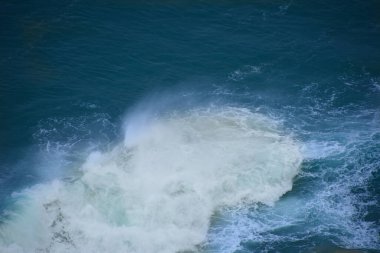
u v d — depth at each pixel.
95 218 40.47
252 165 44.88
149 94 52.38
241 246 39.41
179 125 49.09
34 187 43.06
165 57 56.34
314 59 57.06
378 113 51.09
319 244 39.56
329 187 43.97
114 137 47.84
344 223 41.19
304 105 52.00
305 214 41.84
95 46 56.88
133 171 43.91
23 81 52.41
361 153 46.78
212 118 50.00
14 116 49.12
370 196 43.25
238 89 53.47
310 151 46.97
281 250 39.12
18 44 56.25
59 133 48.00
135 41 57.81
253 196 42.91
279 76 55.06
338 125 49.81
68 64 54.72
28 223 40.06
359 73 55.66
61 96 51.41
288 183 44.12
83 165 45.16
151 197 41.62
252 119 50.09
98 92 52.22
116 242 39.19
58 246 39.09
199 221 40.91
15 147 46.59
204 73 54.97
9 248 38.75
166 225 40.31
